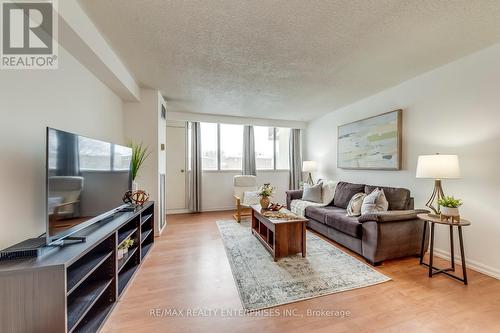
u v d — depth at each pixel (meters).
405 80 3.04
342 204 3.69
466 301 1.77
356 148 3.97
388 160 3.29
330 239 3.22
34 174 1.52
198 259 2.56
